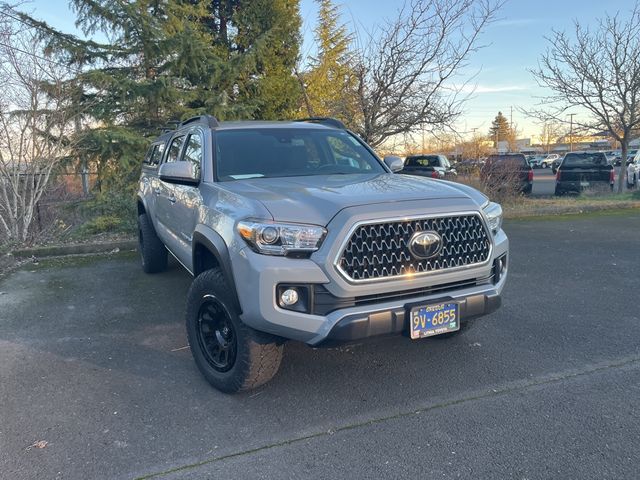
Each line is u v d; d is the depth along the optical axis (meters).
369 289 3.06
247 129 4.73
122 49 11.47
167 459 2.84
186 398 3.53
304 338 3.06
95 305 5.60
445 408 3.32
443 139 11.79
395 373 3.84
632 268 6.80
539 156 68.38
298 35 13.48
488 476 2.63
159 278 6.68
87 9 10.87
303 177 4.12
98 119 11.17
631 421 3.10
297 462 2.79
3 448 2.96
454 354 4.14
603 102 14.88
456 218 3.32
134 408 3.39
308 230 3.00
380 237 3.08
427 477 2.64
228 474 2.70
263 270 2.99
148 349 4.39
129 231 9.33
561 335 4.50
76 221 10.82
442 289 3.33
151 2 11.52
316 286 3.03
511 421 3.14
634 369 3.80
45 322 5.09
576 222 10.81
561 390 3.51
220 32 13.61
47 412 3.35
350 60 10.85
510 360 4.02
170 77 11.45
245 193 3.47
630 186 22.31
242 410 3.35
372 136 10.72
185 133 5.28
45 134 9.49
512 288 5.96
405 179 4.00
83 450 2.93
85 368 4.02
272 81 12.63
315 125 5.15
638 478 2.59
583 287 5.97
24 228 8.80
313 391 3.59
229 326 3.47
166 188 5.30
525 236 9.23
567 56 14.99
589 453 2.80
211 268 3.92
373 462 2.77
